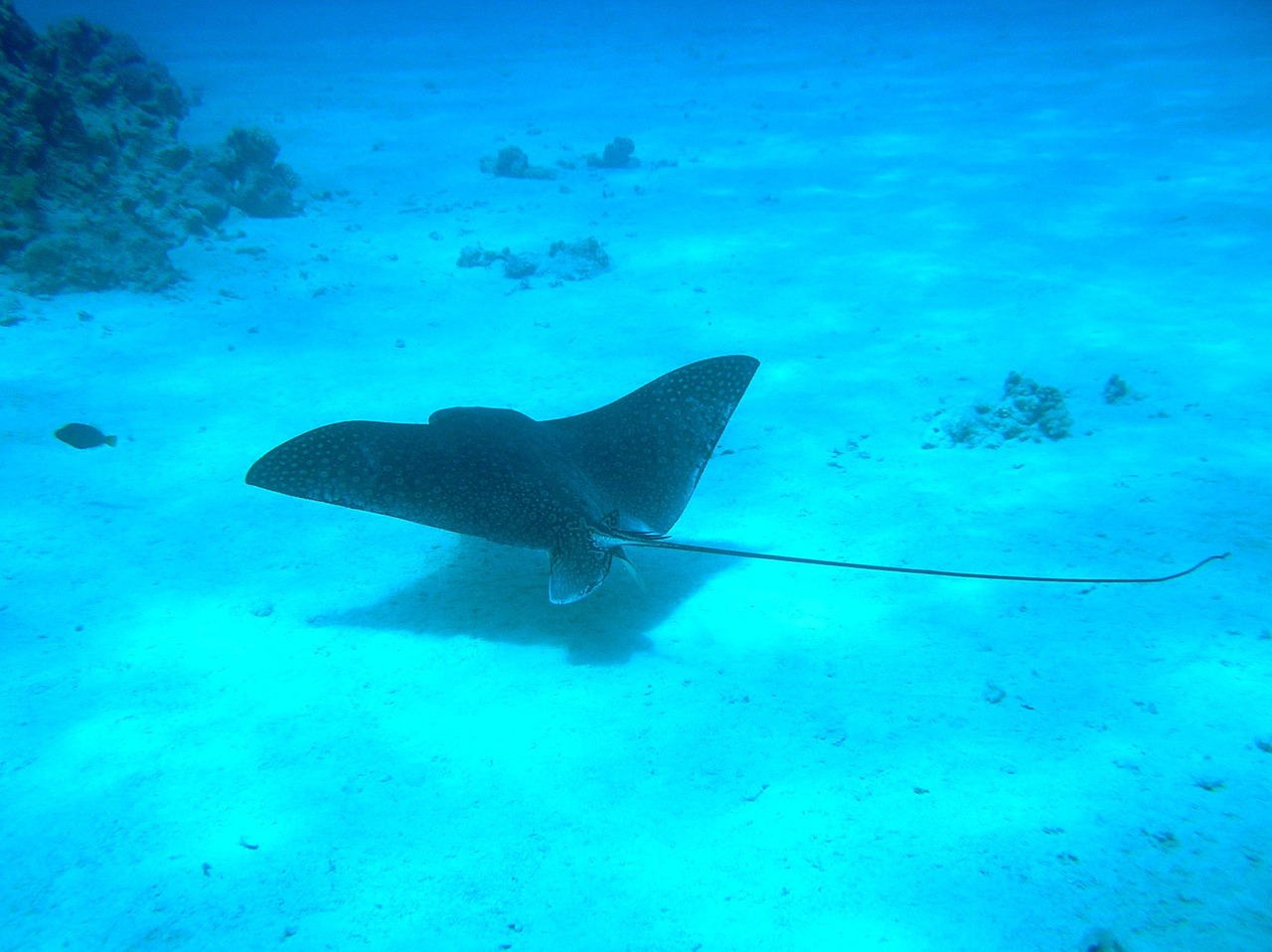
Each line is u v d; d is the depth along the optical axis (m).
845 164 15.09
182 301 9.30
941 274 9.59
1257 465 5.27
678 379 4.70
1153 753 3.08
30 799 3.11
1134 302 8.38
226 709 3.59
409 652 3.97
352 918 2.62
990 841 2.76
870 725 3.35
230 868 2.81
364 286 10.04
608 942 2.50
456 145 17.55
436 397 7.11
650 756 3.25
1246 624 3.77
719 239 11.35
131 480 5.73
